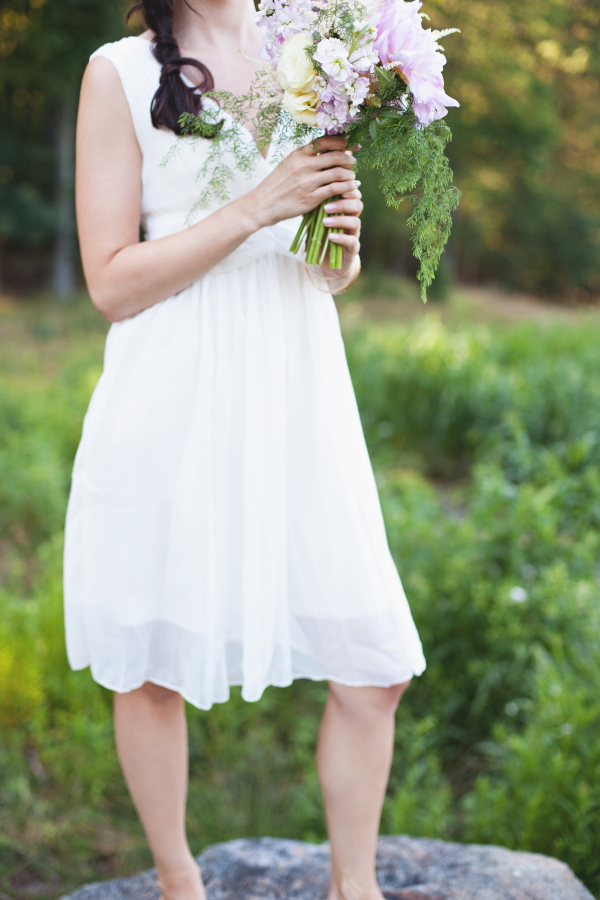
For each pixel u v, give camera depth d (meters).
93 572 1.34
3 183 11.38
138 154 1.32
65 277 12.26
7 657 2.70
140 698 1.42
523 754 2.16
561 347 7.20
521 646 2.77
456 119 14.31
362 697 1.39
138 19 1.38
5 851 2.26
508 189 18.84
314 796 2.47
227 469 1.32
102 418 1.34
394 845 1.80
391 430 6.07
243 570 1.32
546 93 15.16
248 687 1.31
